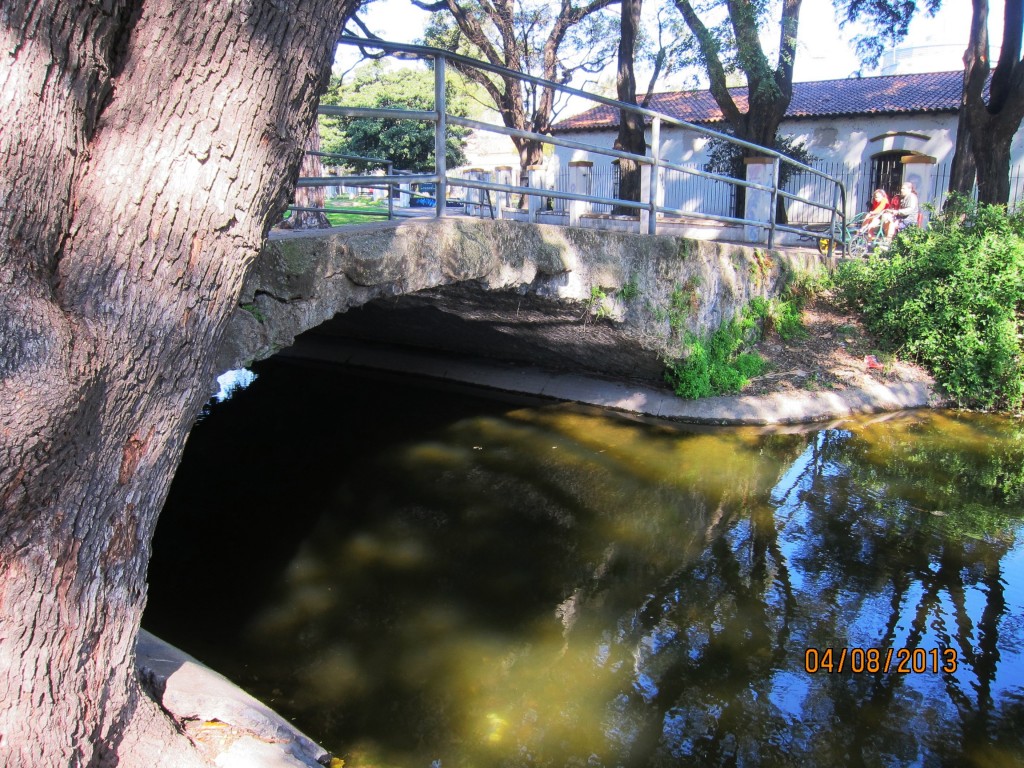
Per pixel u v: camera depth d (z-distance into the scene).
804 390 9.16
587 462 7.69
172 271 2.24
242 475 7.48
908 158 13.49
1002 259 9.64
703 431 8.53
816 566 5.70
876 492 6.99
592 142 22.86
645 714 4.09
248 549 5.92
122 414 2.22
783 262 10.36
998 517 6.50
